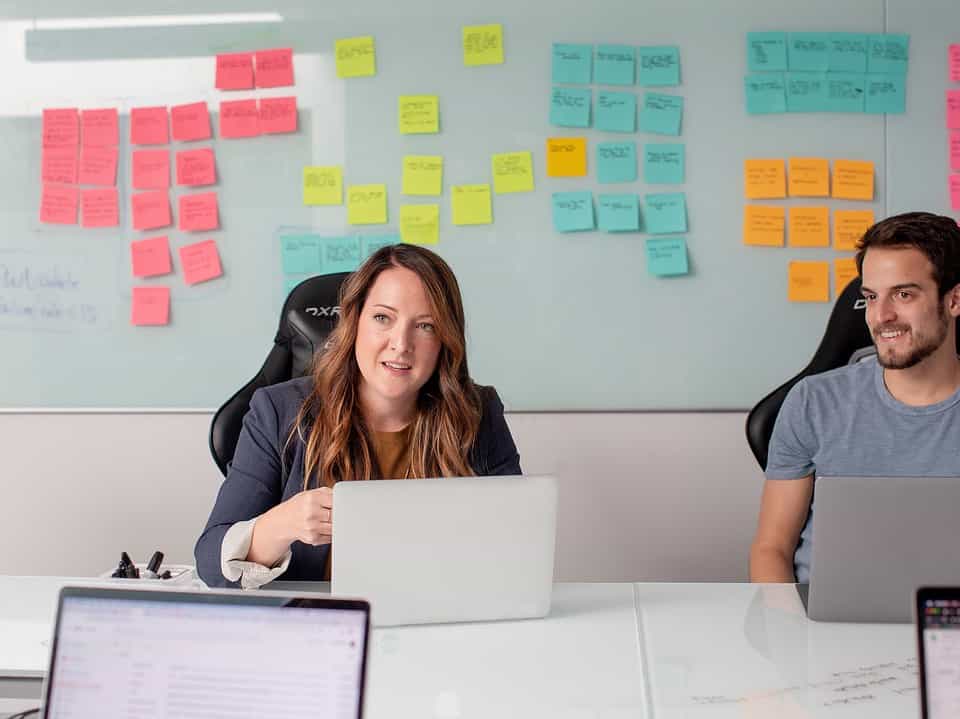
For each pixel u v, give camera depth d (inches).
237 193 109.6
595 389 108.9
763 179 106.5
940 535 53.3
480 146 108.1
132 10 109.2
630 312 108.1
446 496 53.7
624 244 107.8
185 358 110.6
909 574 53.8
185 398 110.9
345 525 52.8
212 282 110.3
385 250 67.0
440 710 43.6
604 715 43.1
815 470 73.7
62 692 33.6
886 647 51.0
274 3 108.3
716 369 108.0
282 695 33.1
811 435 73.1
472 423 68.5
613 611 57.7
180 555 111.3
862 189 106.3
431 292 65.0
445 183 108.5
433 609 54.4
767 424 80.3
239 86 109.0
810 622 55.3
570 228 107.6
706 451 108.6
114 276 110.4
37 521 112.1
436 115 107.9
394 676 47.4
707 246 107.3
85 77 109.8
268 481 66.4
